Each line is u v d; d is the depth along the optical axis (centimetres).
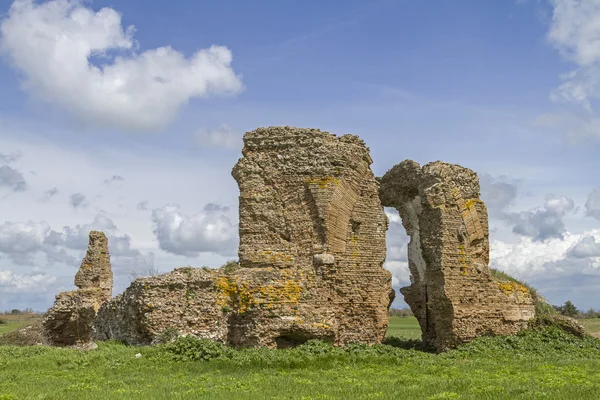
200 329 2253
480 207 2784
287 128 2520
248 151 2512
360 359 2128
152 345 2202
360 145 2598
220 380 1664
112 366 1927
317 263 2408
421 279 2877
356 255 2508
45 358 2083
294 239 2439
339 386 1573
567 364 2134
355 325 2470
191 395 1412
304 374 1809
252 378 1698
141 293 2267
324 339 2322
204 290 2291
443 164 2738
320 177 2466
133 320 2328
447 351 2484
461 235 2650
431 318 2823
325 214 2428
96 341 2594
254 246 2420
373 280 2523
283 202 2459
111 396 1400
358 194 2558
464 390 1503
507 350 2491
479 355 2394
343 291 2456
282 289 2323
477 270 2677
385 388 1531
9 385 1584
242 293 2303
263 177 2478
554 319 2741
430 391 1488
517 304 2728
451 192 2683
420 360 2203
